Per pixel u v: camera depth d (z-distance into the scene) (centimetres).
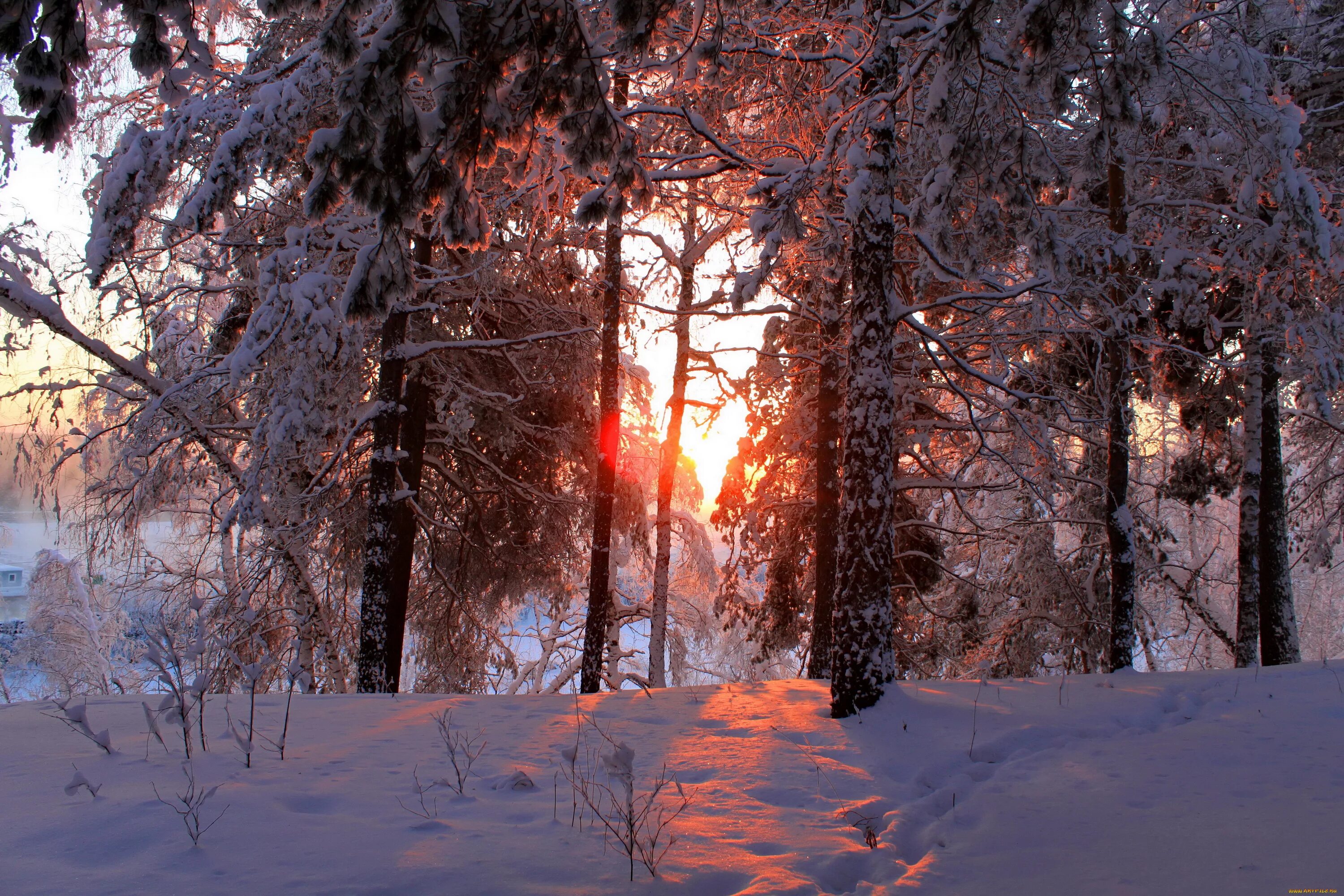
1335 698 719
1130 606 1091
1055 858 401
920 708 723
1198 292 1166
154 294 1283
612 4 559
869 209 790
